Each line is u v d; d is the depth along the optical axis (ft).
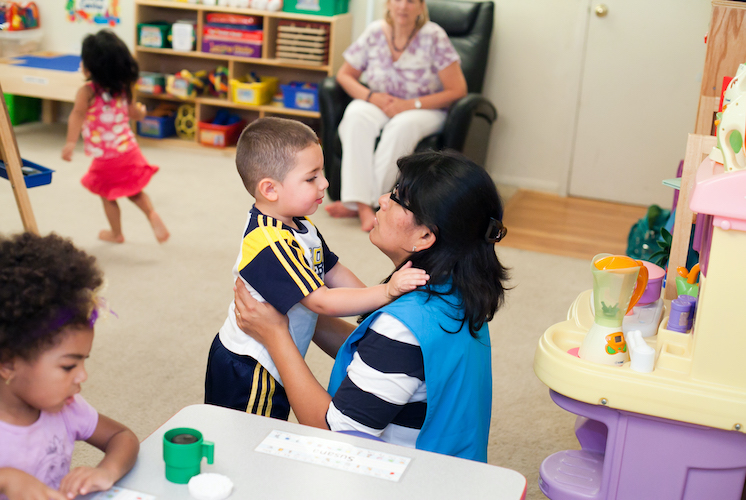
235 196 13.19
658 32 13.23
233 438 3.15
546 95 14.26
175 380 7.22
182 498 2.77
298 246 4.23
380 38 12.15
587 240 12.05
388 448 3.13
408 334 3.69
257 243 4.12
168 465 2.86
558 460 4.46
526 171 14.90
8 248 2.71
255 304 4.15
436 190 3.75
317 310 4.12
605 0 13.35
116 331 8.12
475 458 4.03
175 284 9.45
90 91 9.95
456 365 3.79
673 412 3.70
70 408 3.11
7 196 12.39
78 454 5.95
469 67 13.43
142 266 9.94
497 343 8.33
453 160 3.84
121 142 10.16
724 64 6.39
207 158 15.55
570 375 3.86
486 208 3.83
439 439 3.89
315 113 15.31
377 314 3.79
